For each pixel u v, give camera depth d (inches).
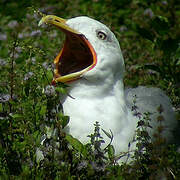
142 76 580.4
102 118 400.5
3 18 765.9
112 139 400.2
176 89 538.0
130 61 621.3
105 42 410.0
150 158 389.7
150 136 426.0
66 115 400.2
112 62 408.5
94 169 373.7
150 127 406.3
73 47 416.2
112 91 411.5
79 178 373.7
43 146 388.2
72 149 388.8
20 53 544.7
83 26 408.2
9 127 414.9
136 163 385.1
